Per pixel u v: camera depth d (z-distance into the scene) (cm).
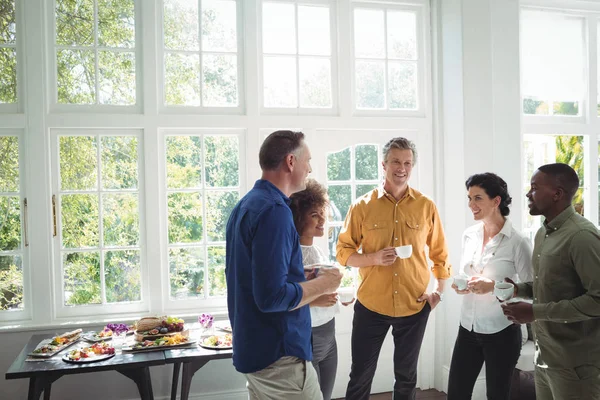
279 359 184
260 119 370
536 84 417
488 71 379
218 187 370
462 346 277
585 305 200
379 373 393
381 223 299
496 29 384
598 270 200
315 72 386
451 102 387
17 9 340
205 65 367
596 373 209
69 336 305
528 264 262
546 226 223
